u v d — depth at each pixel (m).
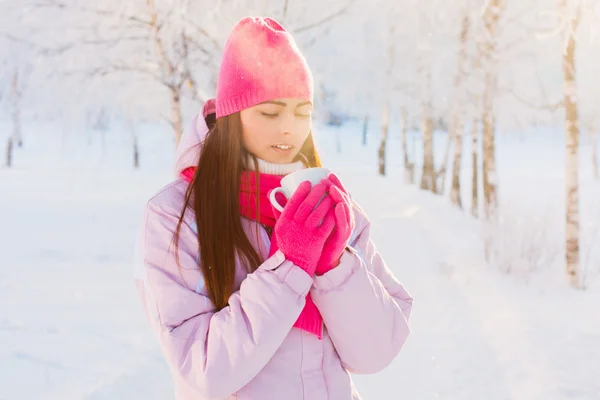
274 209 1.15
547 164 29.81
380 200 15.26
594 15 5.57
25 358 3.82
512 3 10.97
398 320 1.21
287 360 1.14
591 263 7.48
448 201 15.59
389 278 1.38
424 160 19.25
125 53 8.38
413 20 12.88
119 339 4.26
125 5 7.84
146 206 1.20
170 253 1.14
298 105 1.17
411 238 8.99
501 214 7.41
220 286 1.13
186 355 1.08
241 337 1.05
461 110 13.07
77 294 5.63
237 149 1.18
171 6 7.71
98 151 30.12
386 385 3.62
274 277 1.07
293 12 8.08
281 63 1.14
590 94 14.34
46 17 8.05
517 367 3.81
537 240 7.10
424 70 14.81
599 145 34.00
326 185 1.10
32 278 6.33
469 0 11.39
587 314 4.98
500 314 4.98
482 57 10.52
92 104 9.34
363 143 45.38
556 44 10.96
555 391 3.42
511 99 13.72
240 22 1.17
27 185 18.91
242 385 1.07
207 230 1.14
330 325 1.17
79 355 3.90
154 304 1.14
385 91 19.61
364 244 1.34
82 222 11.17
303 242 1.08
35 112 9.66
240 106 1.15
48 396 3.23
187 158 1.26
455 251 7.93
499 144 39.00
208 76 8.45
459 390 3.52
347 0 8.23
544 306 5.26
